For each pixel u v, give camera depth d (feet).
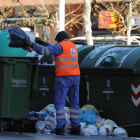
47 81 83.87
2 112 66.28
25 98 67.92
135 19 208.44
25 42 68.49
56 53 69.46
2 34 84.17
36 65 68.18
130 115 75.92
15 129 73.31
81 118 75.15
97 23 238.48
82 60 85.40
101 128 72.02
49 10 235.40
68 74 69.72
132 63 74.84
